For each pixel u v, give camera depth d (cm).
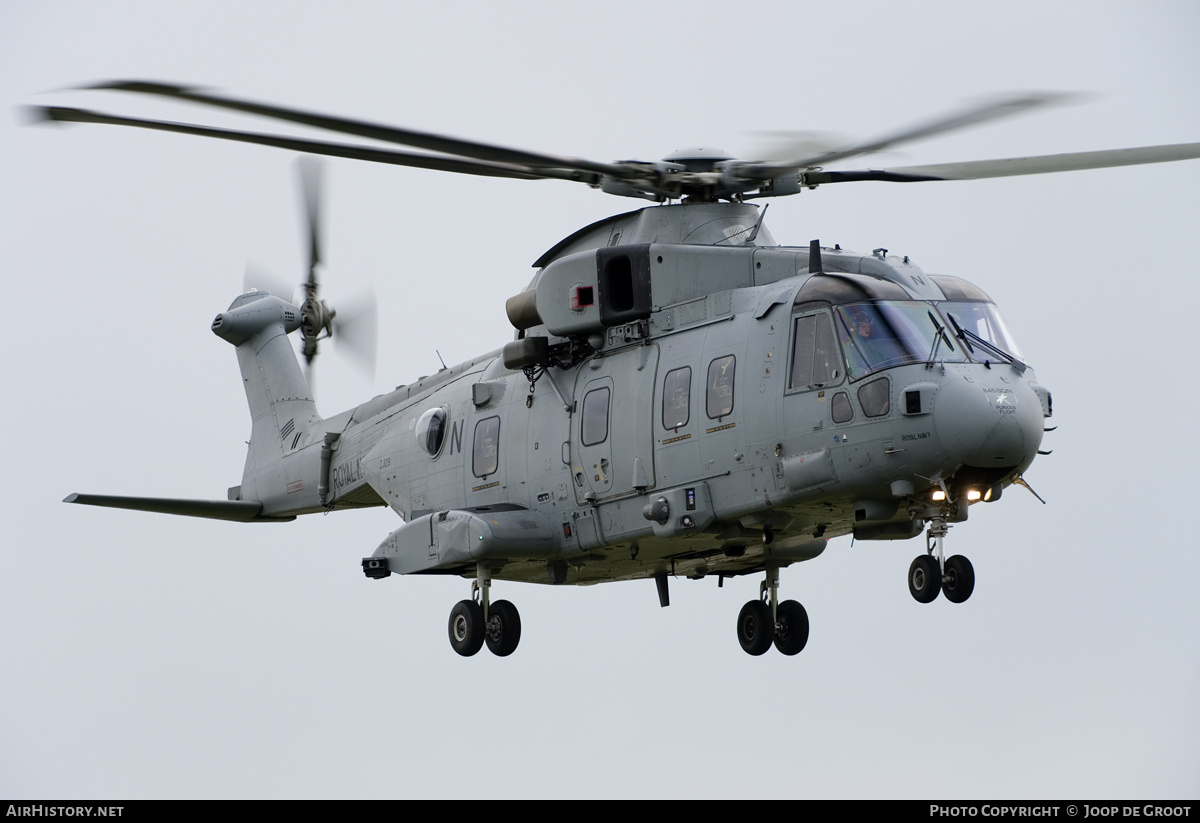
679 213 8000
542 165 7425
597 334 8038
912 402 6719
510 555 8112
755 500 7231
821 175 8038
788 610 8725
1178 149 7194
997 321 7325
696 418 7450
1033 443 6806
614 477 7825
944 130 6138
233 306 11375
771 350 7206
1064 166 7425
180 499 10275
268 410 10919
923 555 7075
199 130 6619
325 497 10150
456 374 9362
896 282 7262
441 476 8894
